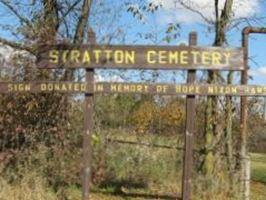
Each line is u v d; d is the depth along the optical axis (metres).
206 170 15.58
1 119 14.77
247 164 14.86
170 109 17.64
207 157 15.70
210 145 15.85
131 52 13.24
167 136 17.52
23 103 14.80
